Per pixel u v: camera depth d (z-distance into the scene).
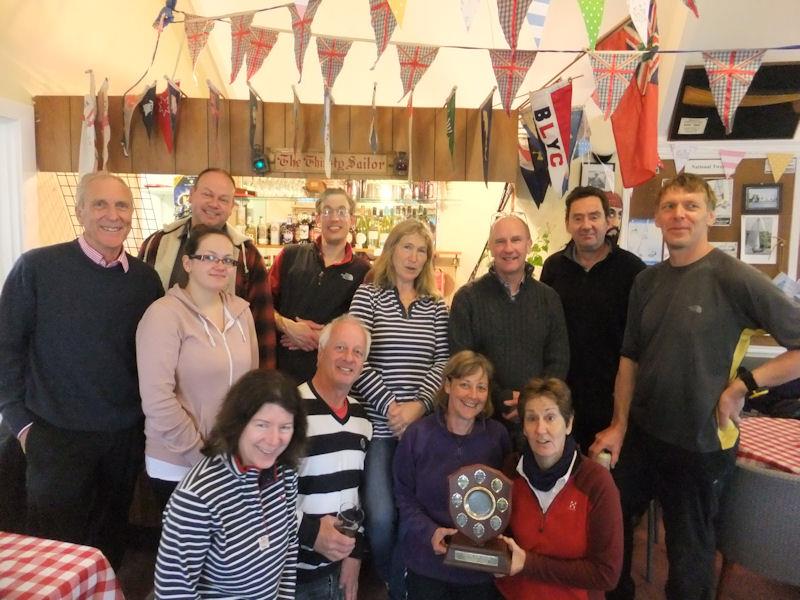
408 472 1.84
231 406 1.37
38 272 1.77
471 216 4.98
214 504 1.33
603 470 1.61
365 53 4.02
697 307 1.76
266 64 4.17
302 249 2.48
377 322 2.06
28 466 1.80
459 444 1.81
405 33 3.78
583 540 1.59
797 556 1.84
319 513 1.73
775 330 1.64
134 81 3.38
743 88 1.96
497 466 1.83
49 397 1.80
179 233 2.27
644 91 2.39
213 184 2.19
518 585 1.67
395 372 2.02
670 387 1.80
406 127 2.96
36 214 2.69
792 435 2.29
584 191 2.23
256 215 4.36
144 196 3.59
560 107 2.47
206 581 1.43
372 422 2.02
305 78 4.28
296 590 1.81
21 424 1.77
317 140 2.94
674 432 1.81
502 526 1.57
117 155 2.87
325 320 2.37
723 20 3.10
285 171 2.94
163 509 1.76
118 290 1.85
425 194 4.49
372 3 1.74
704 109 3.48
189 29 2.21
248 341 1.89
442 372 1.97
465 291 2.13
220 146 2.90
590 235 2.20
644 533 2.90
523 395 1.64
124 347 1.87
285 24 3.83
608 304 2.21
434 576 1.79
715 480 1.80
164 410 1.66
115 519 2.03
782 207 3.56
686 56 3.29
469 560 1.54
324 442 1.74
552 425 1.56
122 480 1.98
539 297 2.12
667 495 1.87
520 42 3.65
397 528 2.00
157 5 3.62
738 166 3.58
